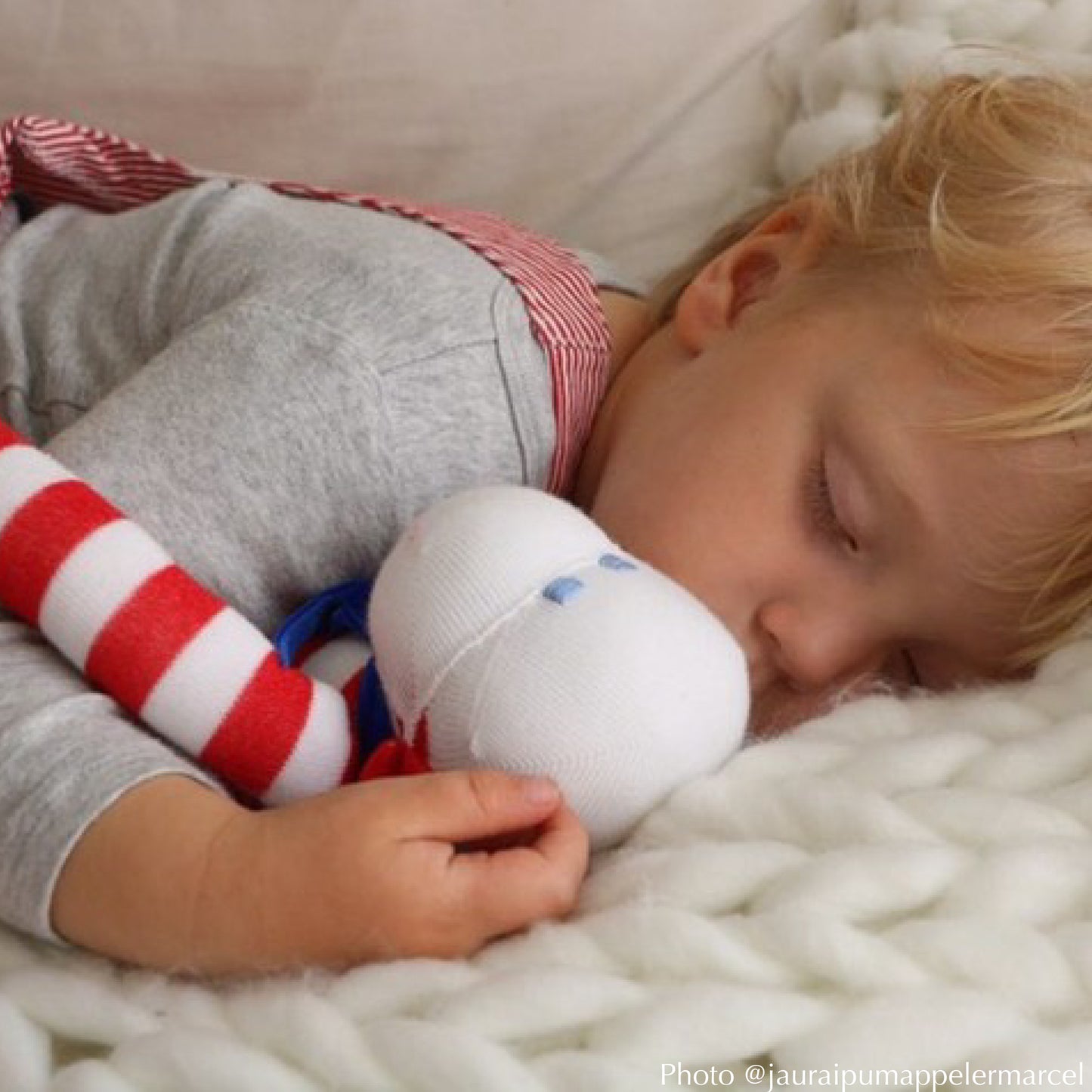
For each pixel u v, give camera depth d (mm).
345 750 798
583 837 720
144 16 1253
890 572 876
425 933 688
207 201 1065
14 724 726
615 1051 626
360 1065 632
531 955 677
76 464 851
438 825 694
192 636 768
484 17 1288
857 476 878
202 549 861
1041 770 737
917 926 662
